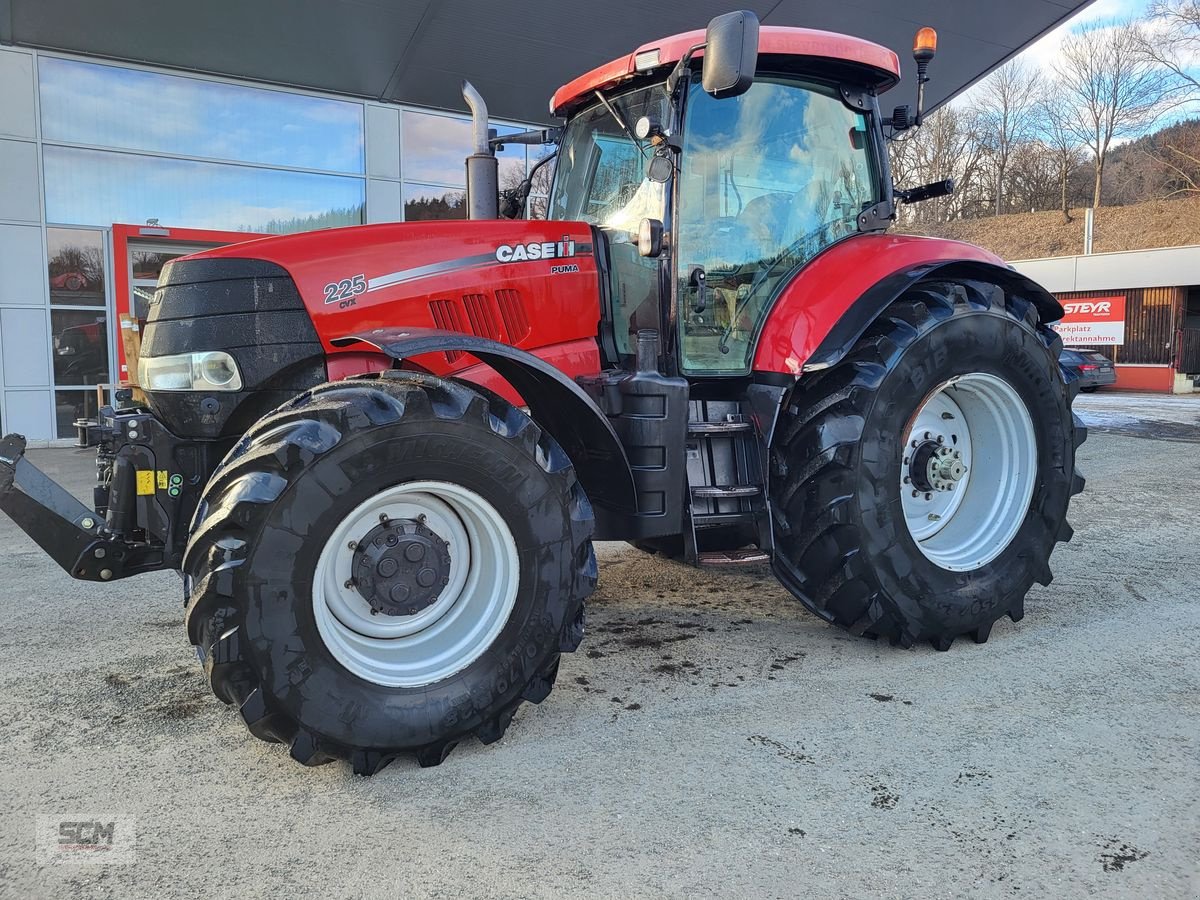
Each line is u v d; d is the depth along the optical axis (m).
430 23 8.51
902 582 3.02
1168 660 3.04
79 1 7.95
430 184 11.04
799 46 3.19
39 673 3.11
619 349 3.26
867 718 2.59
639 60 3.13
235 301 2.70
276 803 2.17
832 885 1.80
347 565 2.34
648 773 2.28
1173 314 20.67
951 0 8.56
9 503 2.60
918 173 44.03
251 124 9.95
